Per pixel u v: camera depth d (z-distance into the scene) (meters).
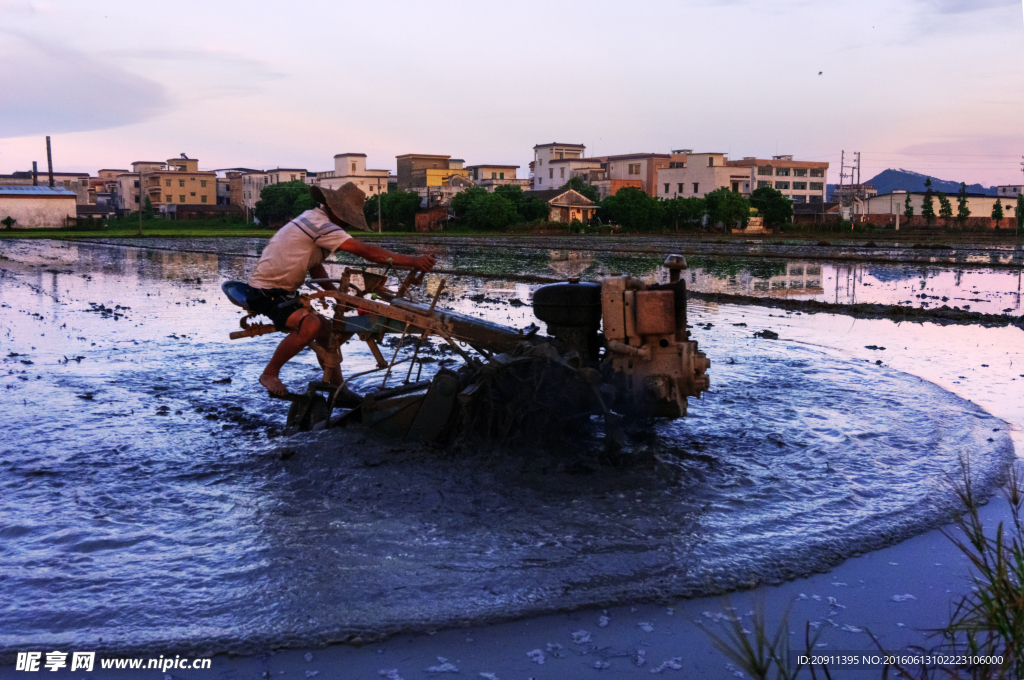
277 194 94.56
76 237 55.50
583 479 4.66
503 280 19.77
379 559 3.61
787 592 3.40
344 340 5.88
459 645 2.98
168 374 7.73
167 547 3.75
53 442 5.42
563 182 130.62
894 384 7.31
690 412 6.29
